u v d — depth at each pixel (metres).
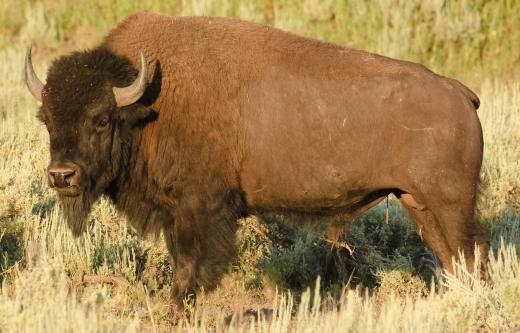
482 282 21.97
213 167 23.36
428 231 23.91
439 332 19.55
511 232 29.11
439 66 59.25
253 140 23.50
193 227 23.34
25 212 27.39
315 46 23.88
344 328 18.95
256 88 23.47
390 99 22.81
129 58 23.73
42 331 17.39
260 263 28.39
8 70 54.53
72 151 22.36
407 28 59.53
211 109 23.36
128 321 21.61
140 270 26.89
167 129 23.45
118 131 23.20
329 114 23.11
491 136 38.72
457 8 60.06
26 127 36.94
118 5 65.94
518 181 32.00
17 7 66.25
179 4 65.69
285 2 63.62
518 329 20.09
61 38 64.75
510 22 60.09
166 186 23.56
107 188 24.22
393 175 22.91
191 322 22.22
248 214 24.92
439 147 22.44
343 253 28.58
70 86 22.50
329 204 23.88
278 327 19.08
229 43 23.80
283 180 23.58
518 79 57.75
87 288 23.89
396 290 27.34
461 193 22.64
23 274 23.14
